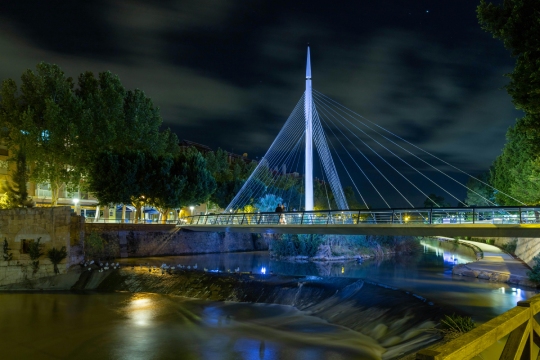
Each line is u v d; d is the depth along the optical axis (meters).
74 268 40.28
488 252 51.41
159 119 71.44
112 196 56.88
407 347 17.98
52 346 23.19
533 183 41.25
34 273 38.62
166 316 28.73
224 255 64.62
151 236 58.94
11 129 60.38
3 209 38.72
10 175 61.06
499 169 59.62
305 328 24.72
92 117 61.47
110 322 27.52
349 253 59.12
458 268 36.97
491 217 33.22
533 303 5.31
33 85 61.28
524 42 21.53
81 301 33.44
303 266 50.75
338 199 61.88
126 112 68.62
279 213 44.53
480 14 23.47
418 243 75.38
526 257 40.00
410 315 22.12
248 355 20.88
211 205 87.50
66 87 64.00
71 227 42.47
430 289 27.33
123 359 21.08
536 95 20.69
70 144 60.31
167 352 21.78
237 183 84.81
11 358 21.55
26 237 38.84
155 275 38.72
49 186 70.06
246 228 47.28
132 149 65.25
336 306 27.59
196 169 64.94
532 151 23.78
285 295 31.50
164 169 60.97
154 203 61.75
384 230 33.56
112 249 53.56
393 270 43.72
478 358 12.66
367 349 20.48
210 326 26.11
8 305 32.25
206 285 35.28
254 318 27.50
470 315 19.89
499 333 4.30
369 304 25.80
